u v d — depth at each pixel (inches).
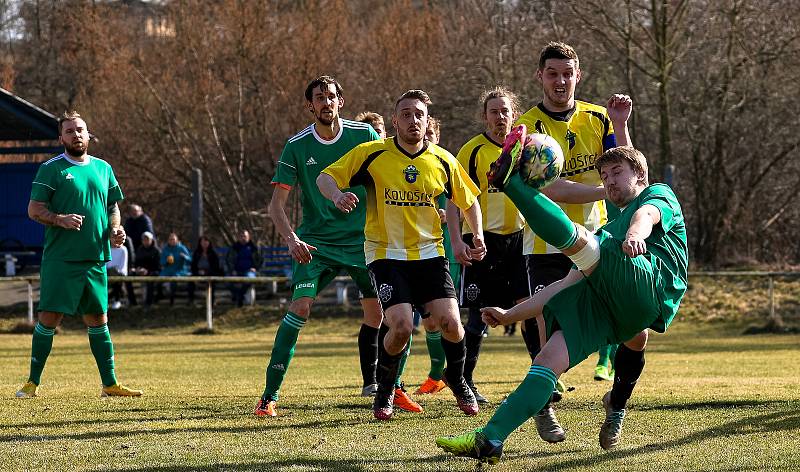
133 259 1800.0
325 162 562.3
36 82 3331.7
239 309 1830.7
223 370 881.5
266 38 2551.7
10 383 722.8
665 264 353.4
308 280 543.8
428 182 479.8
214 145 2733.8
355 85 2578.7
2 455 388.5
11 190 2434.8
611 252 341.4
